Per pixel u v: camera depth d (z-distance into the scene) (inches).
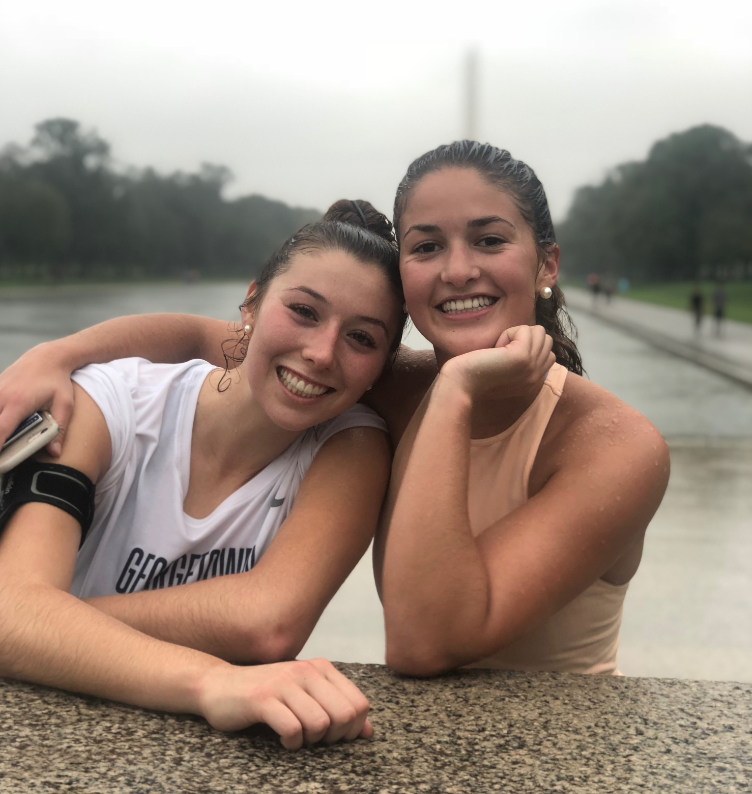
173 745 46.4
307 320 63.3
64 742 46.4
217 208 5162.4
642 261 3885.3
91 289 2974.9
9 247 3469.5
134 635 52.8
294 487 69.6
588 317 1769.2
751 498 291.3
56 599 54.0
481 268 64.7
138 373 69.9
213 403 68.6
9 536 58.2
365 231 67.3
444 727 49.3
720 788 42.8
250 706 46.6
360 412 73.6
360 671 58.9
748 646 158.7
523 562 59.0
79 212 3870.6
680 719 50.8
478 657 58.2
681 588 194.4
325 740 47.0
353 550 64.1
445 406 60.4
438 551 56.6
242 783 42.6
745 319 1679.4
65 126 3946.9
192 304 1887.3
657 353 960.3
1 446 59.9
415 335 84.2
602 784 43.0
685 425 469.1
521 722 50.2
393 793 41.9
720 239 3499.0
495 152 65.8
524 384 62.9
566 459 64.7
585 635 72.0
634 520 62.4
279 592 59.3
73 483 60.7
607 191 4776.1
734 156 3686.0
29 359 67.4
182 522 67.0
